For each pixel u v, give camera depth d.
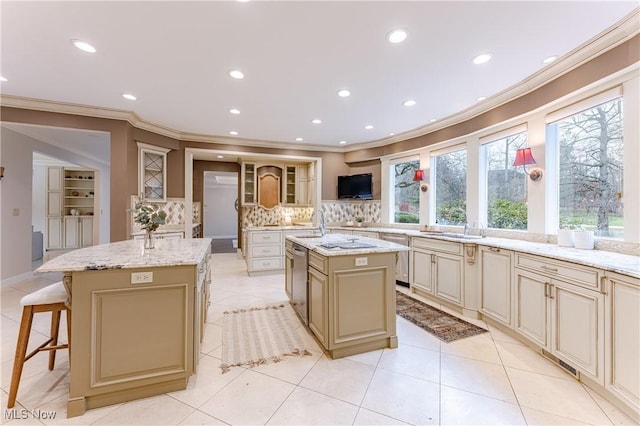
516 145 3.19
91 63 2.44
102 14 1.81
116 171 3.68
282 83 2.82
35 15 1.81
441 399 1.67
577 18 1.84
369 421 1.50
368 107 3.47
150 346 1.67
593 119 2.43
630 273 1.48
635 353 1.48
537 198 2.86
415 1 1.70
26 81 2.80
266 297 3.65
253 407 1.61
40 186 7.12
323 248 2.25
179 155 4.78
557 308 1.99
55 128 3.48
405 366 2.03
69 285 1.57
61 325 2.65
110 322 1.60
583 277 1.79
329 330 2.10
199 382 1.84
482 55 2.29
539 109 2.73
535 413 1.55
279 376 1.91
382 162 5.28
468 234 3.60
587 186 2.49
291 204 6.11
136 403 1.63
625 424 1.47
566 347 1.91
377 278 2.25
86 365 1.56
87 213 7.66
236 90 3.00
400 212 5.12
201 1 1.70
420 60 2.38
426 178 4.46
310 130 4.55
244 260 6.29
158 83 2.83
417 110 3.57
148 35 2.04
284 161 6.09
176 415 1.54
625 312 1.53
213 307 3.27
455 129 3.83
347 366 2.03
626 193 2.07
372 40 2.10
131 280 1.63
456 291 3.11
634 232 2.01
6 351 2.18
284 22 1.90
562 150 2.71
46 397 1.68
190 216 4.84
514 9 1.76
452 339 2.46
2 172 3.72
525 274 2.29
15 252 4.03
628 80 2.05
